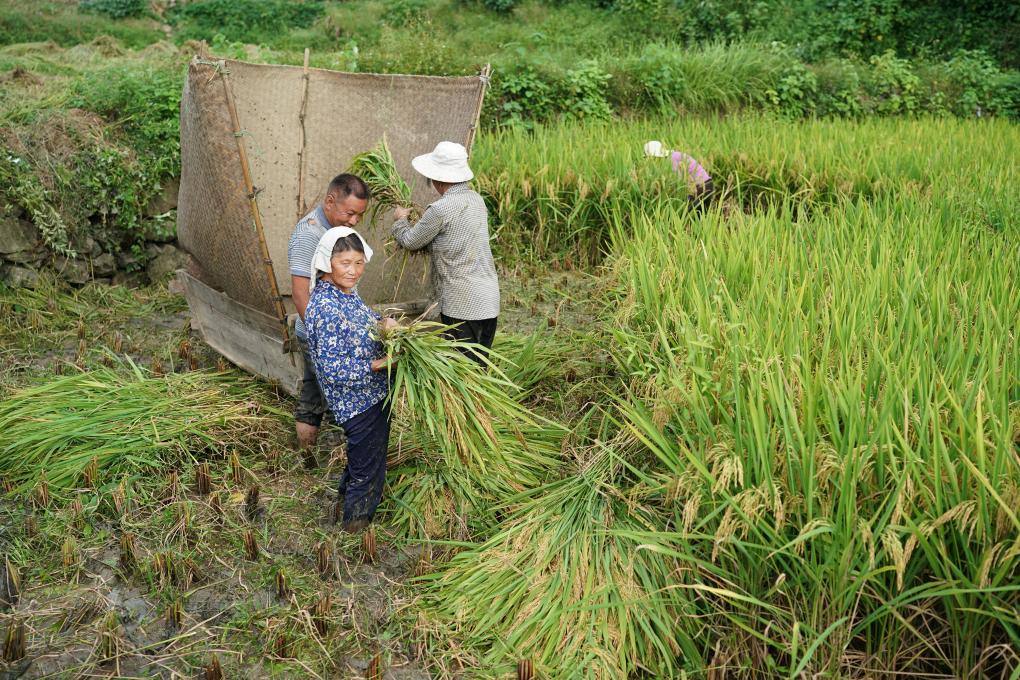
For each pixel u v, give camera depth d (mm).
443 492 4188
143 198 7305
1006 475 2951
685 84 12766
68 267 6836
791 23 16969
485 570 3674
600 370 5273
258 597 3582
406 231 4723
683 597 3377
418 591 3682
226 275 5191
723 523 3012
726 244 5820
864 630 3230
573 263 7633
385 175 4910
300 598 3574
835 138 9742
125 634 3369
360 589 3672
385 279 5773
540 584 3561
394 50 12109
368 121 5809
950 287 4773
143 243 7387
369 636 3430
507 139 8969
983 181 7379
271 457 4527
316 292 3730
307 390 4434
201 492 4156
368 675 3191
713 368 3877
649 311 4902
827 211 8008
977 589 2752
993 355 3607
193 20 17672
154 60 9797
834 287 4645
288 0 18578
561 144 8508
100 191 7027
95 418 4484
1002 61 16547
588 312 6473
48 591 3559
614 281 6133
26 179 6578
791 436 3176
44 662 3209
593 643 3281
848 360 3773
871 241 5652
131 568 3678
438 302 4836
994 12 17031
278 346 4871
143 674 3178
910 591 2873
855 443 3125
